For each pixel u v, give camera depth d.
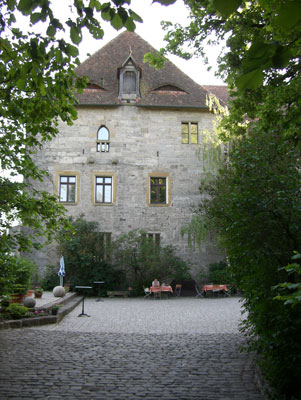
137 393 6.07
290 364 5.33
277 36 2.58
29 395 5.94
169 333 11.70
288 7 1.75
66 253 25.38
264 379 6.21
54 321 13.49
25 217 10.32
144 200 27.88
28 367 7.55
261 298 6.62
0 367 7.52
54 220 10.57
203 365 7.79
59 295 20.77
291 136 7.88
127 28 3.75
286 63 2.09
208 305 20.03
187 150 28.53
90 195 27.59
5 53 6.62
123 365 7.77
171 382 6.66
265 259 6.67
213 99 28.45
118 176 27.97
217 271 26.00
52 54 6.03
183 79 30.94
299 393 5.30
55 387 6.35
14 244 9.91
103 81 29.97
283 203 6.50
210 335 11.30
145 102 28.75
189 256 27.39
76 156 27.89
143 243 26.20
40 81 6.74
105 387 6.37
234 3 1.83
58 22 4.57
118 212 27.58
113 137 28.28
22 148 10.03
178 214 27.89
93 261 25.69
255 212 6.61
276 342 5.55
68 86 7.18
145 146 28.39
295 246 6.58
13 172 10.23
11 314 13.01
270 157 7.45
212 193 15.70
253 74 2.11
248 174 7.30
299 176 6.84
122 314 16.39
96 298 24.20
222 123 13.77
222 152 27.83
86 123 28.23
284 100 8.42
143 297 24.95
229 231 7.07
